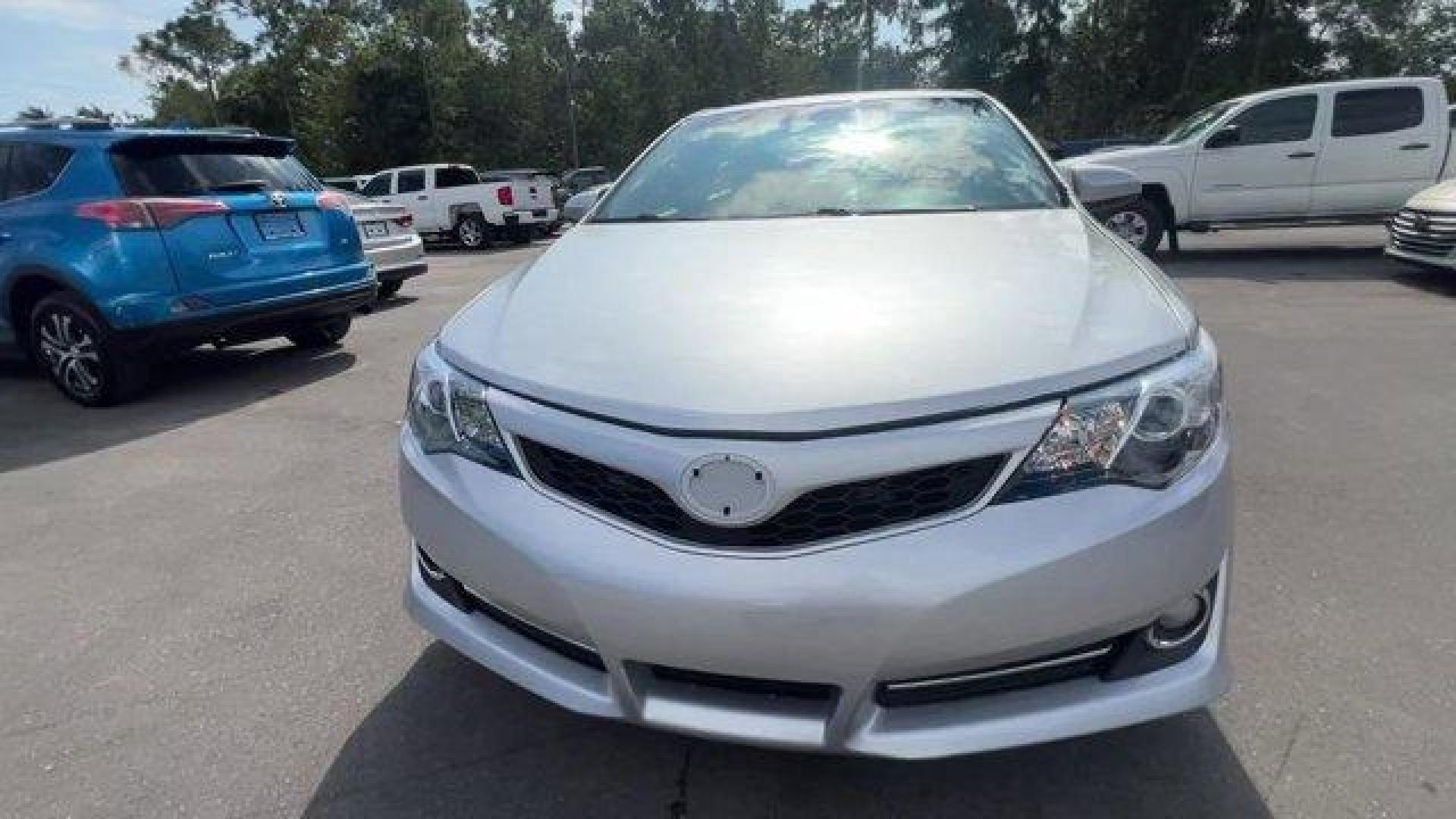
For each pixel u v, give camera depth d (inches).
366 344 283.1
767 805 79.1
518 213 701.9
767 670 65.7
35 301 220.5
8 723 95.3
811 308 80.6
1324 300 286.7
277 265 224.4
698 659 66.7
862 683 65.0
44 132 211.6
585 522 70.1
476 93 1517.0
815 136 132.6
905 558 63.4
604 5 1615.4
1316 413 174.7
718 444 65.9
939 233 100.2
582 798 81.2
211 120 2138.3
